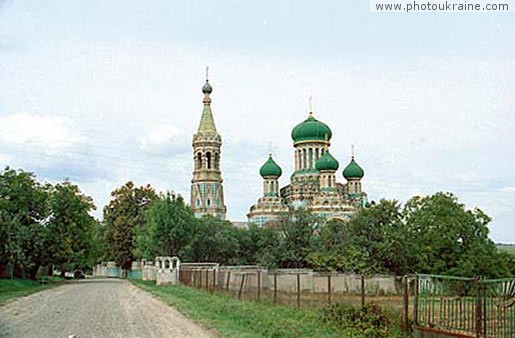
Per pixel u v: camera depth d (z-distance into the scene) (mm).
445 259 64062
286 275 60094
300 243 79500
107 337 19719
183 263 67750
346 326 21469
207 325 22516
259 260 77500
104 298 39812
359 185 115375
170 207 74062
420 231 65188
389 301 40000
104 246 97812
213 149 117688
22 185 64062
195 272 52562
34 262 67500
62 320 25078
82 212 73562
